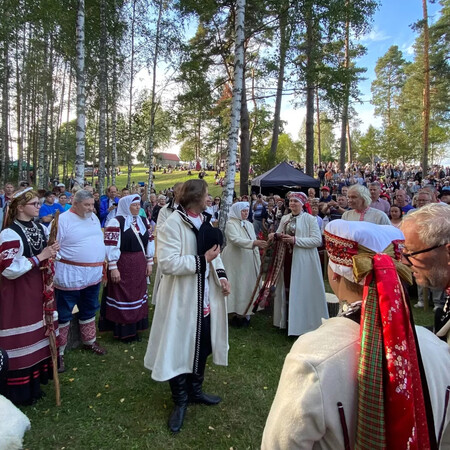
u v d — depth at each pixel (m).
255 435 2.66
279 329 4.74
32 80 18.47
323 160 63.00
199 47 13.51
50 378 3.17
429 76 22.64
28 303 2.87
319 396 0.90
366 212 4.52
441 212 1.10
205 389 3.27
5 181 17.53
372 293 0.96
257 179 14.68
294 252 4.38
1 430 1.40
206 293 2.70
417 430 0.88
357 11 8.40
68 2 10.66
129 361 3.79
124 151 21.05
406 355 0.89
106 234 4.09
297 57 10.82
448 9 23.00
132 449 2.52
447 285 1.10
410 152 39.38
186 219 2.61
